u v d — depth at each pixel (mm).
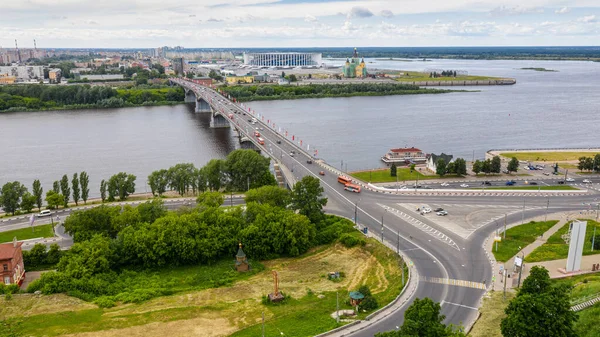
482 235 182625
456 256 163750
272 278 156250
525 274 149250
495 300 132375
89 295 142750
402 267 148625
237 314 129500
